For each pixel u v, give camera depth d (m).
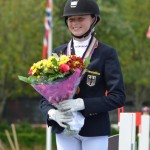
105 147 15.02
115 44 74.88
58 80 14.06
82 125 14.53
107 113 15.05
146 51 97.19
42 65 14.27
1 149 61.44
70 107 14.30
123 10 96.38
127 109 112.88
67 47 15.28
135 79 97.06
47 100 14.80
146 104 117.62
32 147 71.75
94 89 14.76
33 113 123.19
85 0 14.91
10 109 122.00
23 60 74.69
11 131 74.62
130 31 75.31
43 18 73.56
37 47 74.31
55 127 14.84
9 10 74.00
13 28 74.00
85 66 14.37
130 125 16.50
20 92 83.50
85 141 14.90
